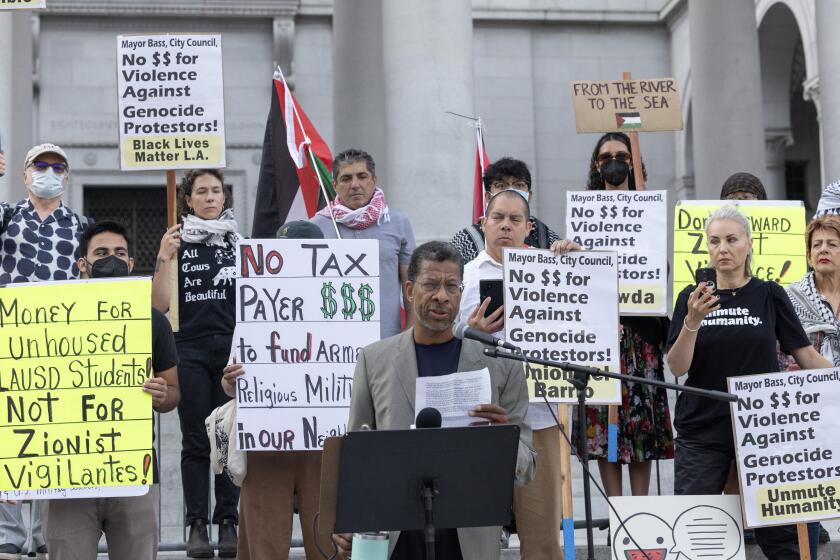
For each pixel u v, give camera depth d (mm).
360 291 7820
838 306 8977
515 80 23953
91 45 22875
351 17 17016
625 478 11766
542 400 7805
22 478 7238
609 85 10062
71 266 9336
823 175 15109
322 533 6055
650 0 24297
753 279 8281
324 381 7727
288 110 10578
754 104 16906
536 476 7824
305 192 10719
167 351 7582
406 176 13016
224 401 9477
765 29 22594
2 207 9305
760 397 7887
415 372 6609
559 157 23938
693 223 9547
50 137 22688
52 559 7379
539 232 9289
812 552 8328
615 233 9383
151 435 7293
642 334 9492
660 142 24109
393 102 13188
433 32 13148
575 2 23984
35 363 7355
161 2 22844
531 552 7785
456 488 6074
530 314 7879
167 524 11812
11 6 9508
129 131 9320
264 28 23312
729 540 7789
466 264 8633
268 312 7754
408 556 6520
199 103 9367
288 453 8031
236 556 8992
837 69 14828
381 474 5961
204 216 9711
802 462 7828
